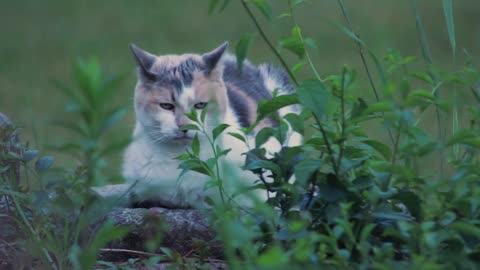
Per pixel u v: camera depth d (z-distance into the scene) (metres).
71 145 5.27
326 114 5.70
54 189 6.46
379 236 5.97
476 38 23.31
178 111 8.36
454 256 5.39
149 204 8.51
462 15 25.53
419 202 5.84
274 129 6.38
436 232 5.54
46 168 6.48
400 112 5.52
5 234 6.91
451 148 7.32
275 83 10.88
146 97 8.51
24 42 24.89
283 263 4.73
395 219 5.76
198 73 8.52
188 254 7.14
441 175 7.02
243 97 9.55
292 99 6.00
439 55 21.48
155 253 7.25
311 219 5.97
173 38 24.02
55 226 6.68
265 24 24.67
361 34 23.28
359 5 26.89
